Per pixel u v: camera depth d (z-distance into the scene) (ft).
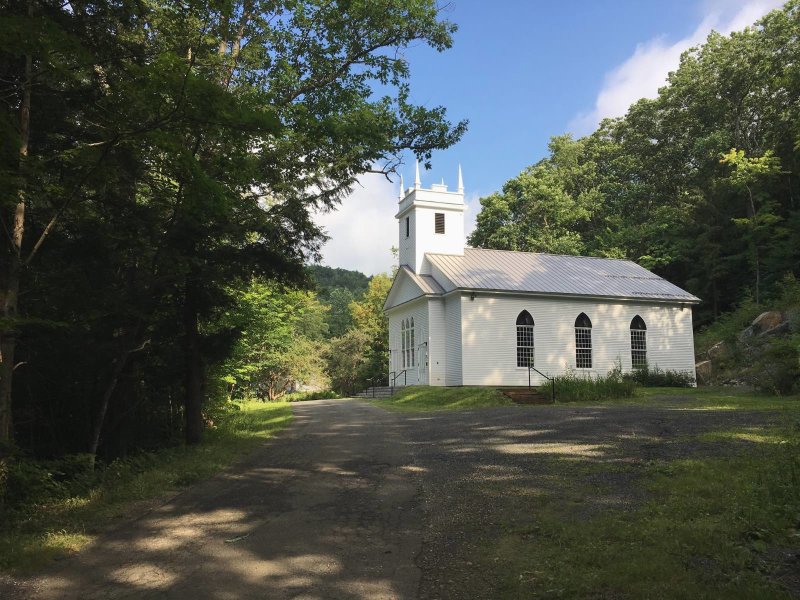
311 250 46.83
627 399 71.10
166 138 25.20
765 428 37.09
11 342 27.94
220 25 37.17
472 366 95.40
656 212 165.48
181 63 24.18
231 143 29.94
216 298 44.47
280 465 36.11
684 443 33.83
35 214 32.22
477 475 29.86
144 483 30.40
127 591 16.84
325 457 38.24
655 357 108.17
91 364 35.42
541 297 100.89
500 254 116.37
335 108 49.65
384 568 17.99
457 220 114.32
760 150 150.71
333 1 46.09
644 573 15.33
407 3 48.34
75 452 38.34
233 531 22.54
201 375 46.42
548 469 29.84
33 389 36.42
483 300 97.50
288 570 18.08
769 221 126.93
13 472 26.53
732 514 19.70
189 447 42.55
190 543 21.20
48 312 32.91
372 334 169.99
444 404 76.89
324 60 49.73
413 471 32.27
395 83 51.80
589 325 104.42
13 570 18.69
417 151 51.96
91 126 31.24
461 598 15.44
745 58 149.69
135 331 37.11
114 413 41.55
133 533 22.74
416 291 106.93
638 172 184.44
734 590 13.91
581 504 23.16
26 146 27.35
